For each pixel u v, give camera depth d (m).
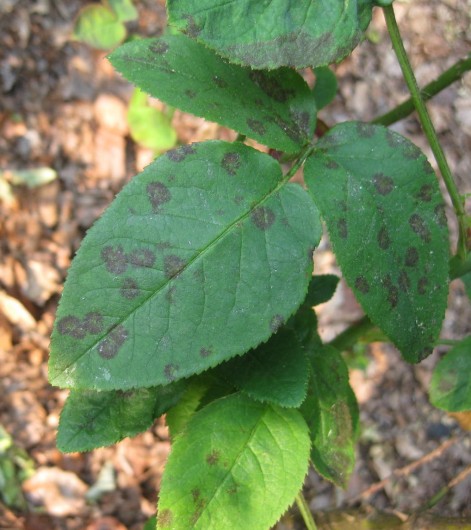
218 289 0.14
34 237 0.49
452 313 0.55
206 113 0.15
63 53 0.54
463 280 0.22
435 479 0.50
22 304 0.47
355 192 0.15
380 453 0.51
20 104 0.52
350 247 0.15
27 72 0.53
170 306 0.14
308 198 0.15
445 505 0.49
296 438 0.17
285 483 0.16
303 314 0.20
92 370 0.13
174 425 0.18
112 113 0.54
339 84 0.60
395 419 0.52
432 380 0.21
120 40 0.50
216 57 0.16
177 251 0.14
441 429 0.52
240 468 0.16
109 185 0.53
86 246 0.14
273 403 0.17
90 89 0.54
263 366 0.17
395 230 0.15
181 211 0.14
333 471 0.19
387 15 0.15
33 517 0.43
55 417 0.46
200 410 0.17
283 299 0.14
